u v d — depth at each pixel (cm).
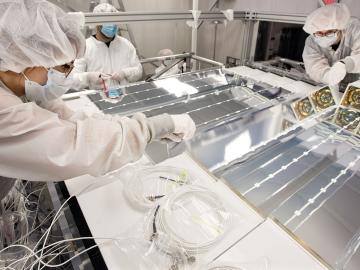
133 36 303
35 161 59
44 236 74
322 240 67
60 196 82
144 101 146
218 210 71
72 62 80
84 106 139
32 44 63
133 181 80
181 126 89
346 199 80
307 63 186
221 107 140
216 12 188
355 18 176
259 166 94
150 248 61
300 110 131
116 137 68
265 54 258
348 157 99
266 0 260
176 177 84
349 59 157
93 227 67
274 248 63
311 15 164
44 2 68
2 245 85
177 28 353
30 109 59
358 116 118
